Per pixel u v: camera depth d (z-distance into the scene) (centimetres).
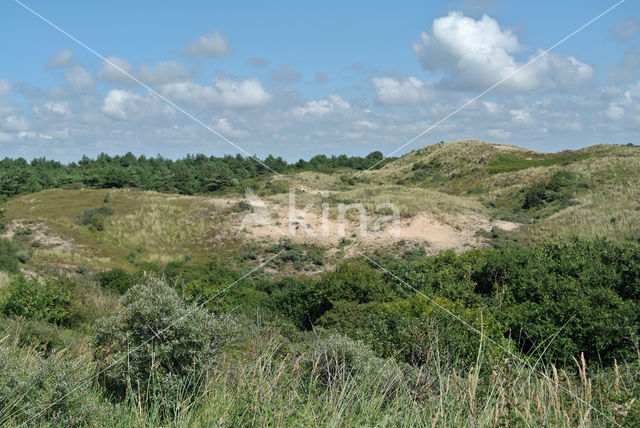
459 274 1420
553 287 1016
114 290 1537
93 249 2506
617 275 1122
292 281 1964
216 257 2508
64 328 965
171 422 311
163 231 2703
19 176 5900
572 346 754
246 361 387
